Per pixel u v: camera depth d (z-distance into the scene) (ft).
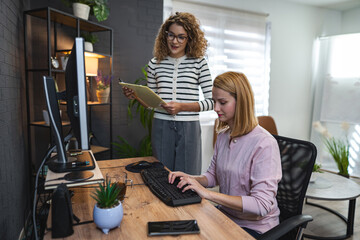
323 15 14.16
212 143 12.07
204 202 3.42
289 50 13.51
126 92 5.36
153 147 6.12
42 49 8.28
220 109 3.89
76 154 4.09
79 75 3.03
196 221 2.90
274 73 13.26
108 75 8.93
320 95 14.02
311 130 14.51
